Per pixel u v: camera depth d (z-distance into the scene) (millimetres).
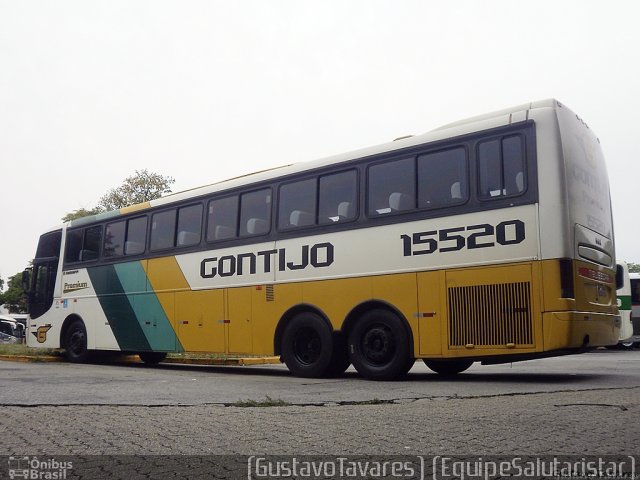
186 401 8055
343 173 11562
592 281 9547
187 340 13844
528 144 9461
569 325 8805
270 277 12367
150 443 5598
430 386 9516
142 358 18375
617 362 15961
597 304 9641
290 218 12234
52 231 18469
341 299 11195
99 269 16516
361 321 10914
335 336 11258
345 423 6371
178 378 11477
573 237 9164
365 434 5824
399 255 10531
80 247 17328
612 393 8172
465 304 9711
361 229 11094
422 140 10578
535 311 9070
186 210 14406
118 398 8375
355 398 8195
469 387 9250
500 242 9477
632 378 10570
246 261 12852
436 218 10180
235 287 12992
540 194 9234
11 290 68062
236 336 12844
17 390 9297
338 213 11484
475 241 9727
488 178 9750
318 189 11875
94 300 16562
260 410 7254
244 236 12977
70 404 7793
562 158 9234
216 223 13641
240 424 6395
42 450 5395
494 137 9797
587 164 9992
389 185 10867
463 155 10070
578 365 14664
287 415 6898
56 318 17734
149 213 15352
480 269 9617
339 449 5281
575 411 6762
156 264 14883
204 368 15461
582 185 9672
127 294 15570
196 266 13875
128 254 15703
